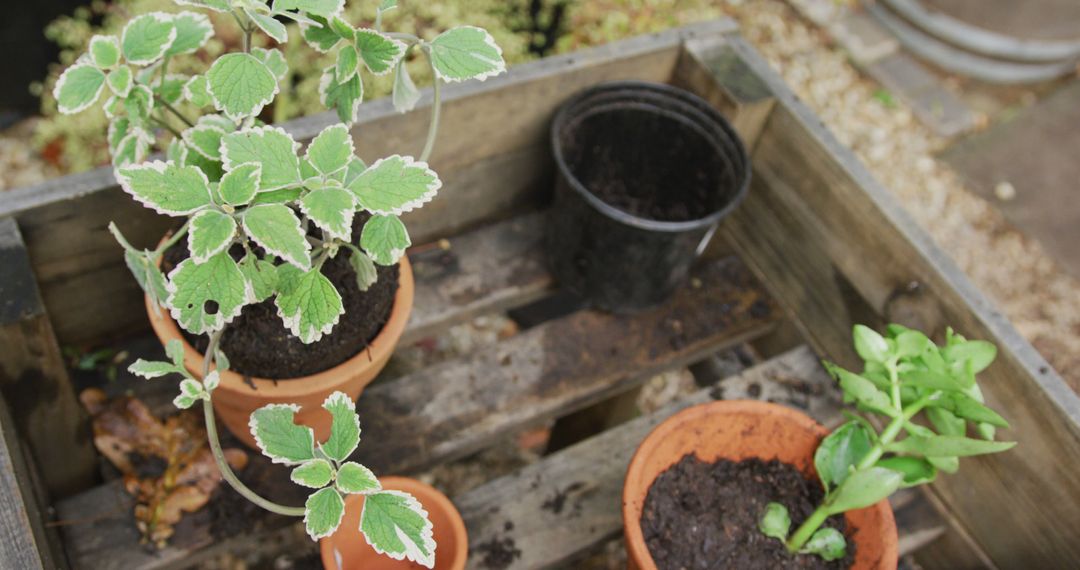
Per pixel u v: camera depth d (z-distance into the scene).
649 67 1.07
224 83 0.72
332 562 0.83
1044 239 1.68
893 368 0.85
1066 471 0.88
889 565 0.84
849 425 0.87
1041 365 0.89
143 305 0.98
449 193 1.06
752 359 1.21
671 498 0.89
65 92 0.75
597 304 1.05
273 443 0.72
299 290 0.74
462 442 0.97
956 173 1.74
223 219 0.69
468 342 1.30
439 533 0.86
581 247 1.00
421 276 1.04
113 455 0.93
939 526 1.00
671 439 0.88
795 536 0.87
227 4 0.73
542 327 1.03
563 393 1.00
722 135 1.03
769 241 1.09
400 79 0.80
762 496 0.90
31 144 1.42
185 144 0.78
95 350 0.99
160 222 0.92
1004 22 1.78
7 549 0.73
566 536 0.94
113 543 0.89
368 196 0.71
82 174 0.88
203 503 0.91
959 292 0.92
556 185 1.01
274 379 0.83
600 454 0.98
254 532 0.91
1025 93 1.89
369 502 0.71
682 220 1.10
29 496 0.80
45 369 0.85
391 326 0.86
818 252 1.04
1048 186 1.74
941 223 1.67
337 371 0.84
